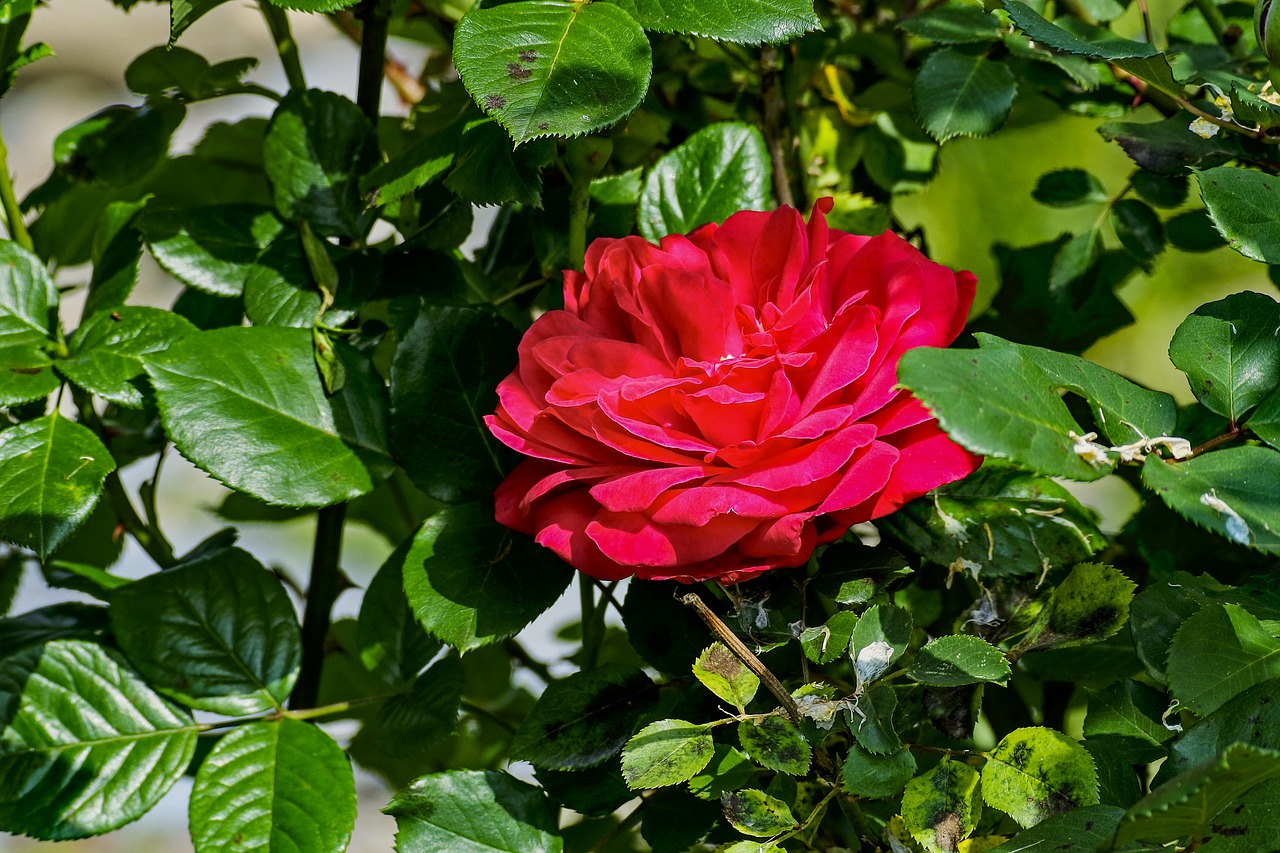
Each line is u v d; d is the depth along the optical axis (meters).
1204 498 0.46
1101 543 0.52
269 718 0.56
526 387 0.51
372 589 0.57
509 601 0.52
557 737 0.52
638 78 0.50
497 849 0.52
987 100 0.56
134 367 0.54
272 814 0.53
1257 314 0.50
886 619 0.50
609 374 0.50
